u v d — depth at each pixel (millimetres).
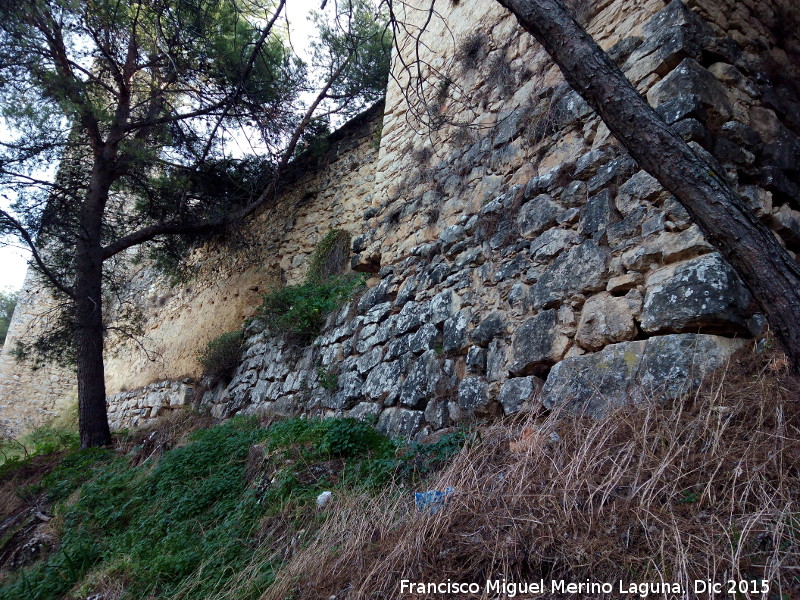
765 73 4422
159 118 9867
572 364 3928
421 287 6066
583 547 2459
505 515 2818
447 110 6668
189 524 5039
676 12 4125
